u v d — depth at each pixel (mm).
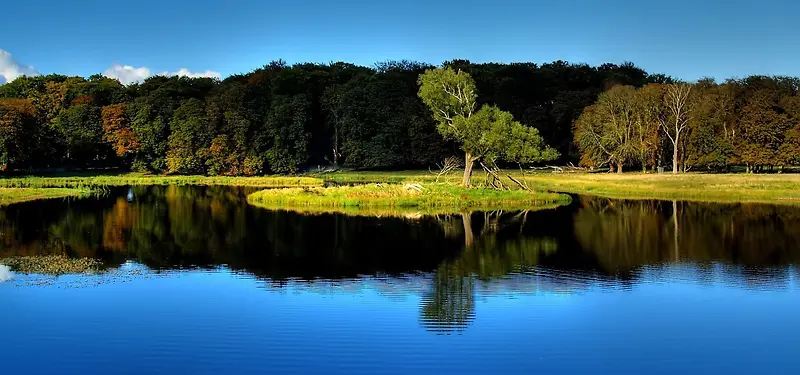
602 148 88188
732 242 35031
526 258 30969
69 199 57844
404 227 40500
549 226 41125
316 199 53594
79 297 23609
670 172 86125
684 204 54062
